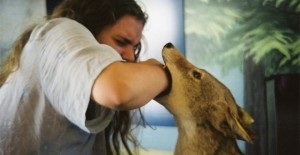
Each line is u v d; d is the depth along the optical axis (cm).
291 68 137
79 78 46
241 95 145
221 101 63
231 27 144
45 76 53
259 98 141
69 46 51
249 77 143
